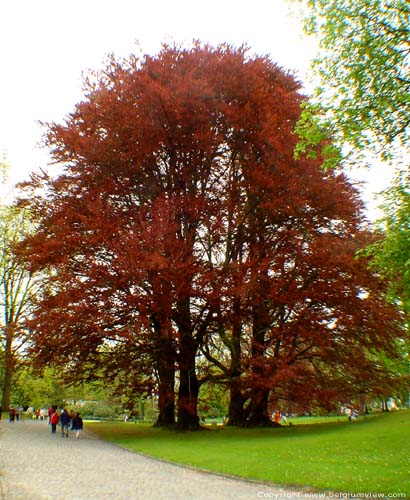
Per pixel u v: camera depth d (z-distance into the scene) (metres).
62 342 23.89
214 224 26.44
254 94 27.73
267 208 26.55
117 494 10.38
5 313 40.50
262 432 24.45
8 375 42.88
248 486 11.64
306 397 25.09
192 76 27.38
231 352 27.81
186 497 10.17
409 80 13.48
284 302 25.11
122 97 27.42
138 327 22.80
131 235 23.56
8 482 11.49
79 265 25.17
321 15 13.88
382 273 15.55
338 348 26.91
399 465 13.11
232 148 28.44
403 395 29.78
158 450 18.72
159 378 26.25
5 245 38.50
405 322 25.53
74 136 26.86
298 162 25.56
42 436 24.84
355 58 13.76
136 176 27.58
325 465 13.95
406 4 13.12
